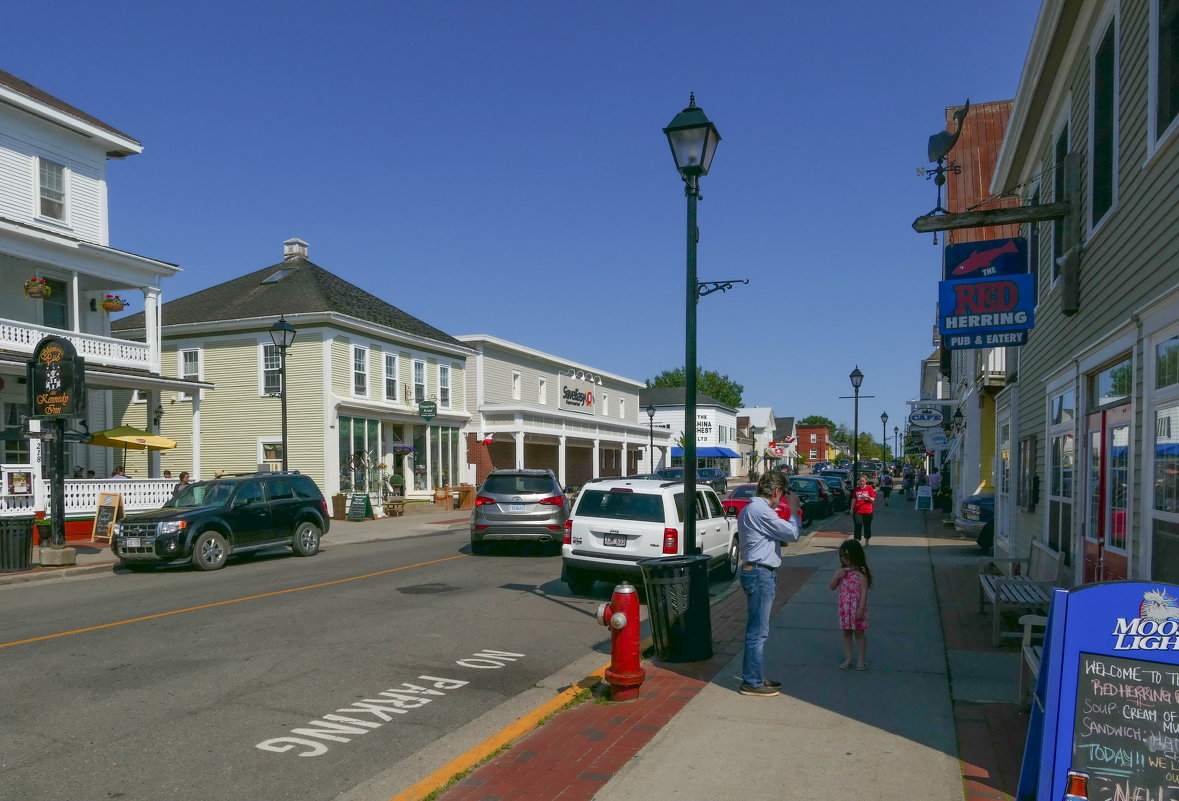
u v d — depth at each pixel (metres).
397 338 32.38
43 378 15.81
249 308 30.19
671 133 8.53
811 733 5.59
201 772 5.34
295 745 5.84
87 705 6.72
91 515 19.84
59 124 21.53
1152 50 6.89
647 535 11.45
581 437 43.91
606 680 6.72
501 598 11.88
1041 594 8.40
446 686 7.32
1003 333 10.35
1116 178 8.03
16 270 21.78
